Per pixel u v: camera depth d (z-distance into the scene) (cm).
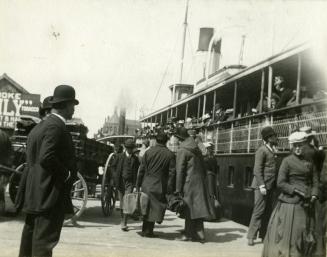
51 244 459
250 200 1162
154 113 3128
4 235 759
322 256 645
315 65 1170
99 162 1241
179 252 707
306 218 600
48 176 460
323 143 861
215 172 1220
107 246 720
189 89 3156
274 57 1178
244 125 1341
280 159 991
